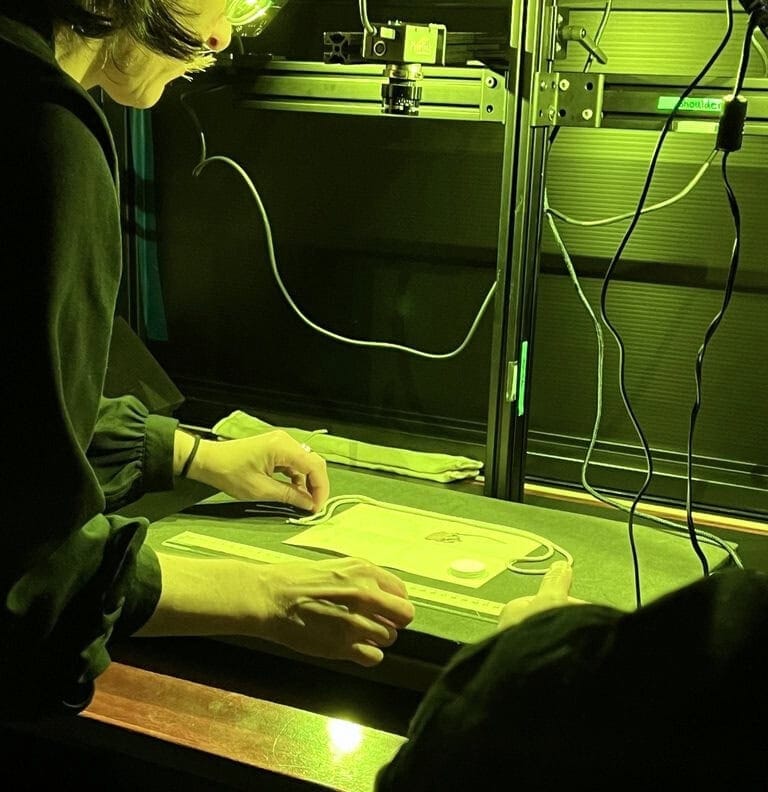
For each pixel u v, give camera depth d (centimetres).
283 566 86
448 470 139
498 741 43
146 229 162
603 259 140
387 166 149
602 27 126
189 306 165
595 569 105
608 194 138
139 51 80
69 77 70
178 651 97
